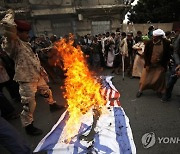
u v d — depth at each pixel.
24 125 3.72
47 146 3.28
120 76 7.77
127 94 5.58
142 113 4.35
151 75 5.06
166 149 3.12
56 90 6.30
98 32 19.16
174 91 5.52
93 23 18.97
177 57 4.22
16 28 3.28
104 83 6.60
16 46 3.41
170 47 4.84
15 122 4.38
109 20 18.94
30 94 3.56
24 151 2.67
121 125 3.79
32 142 3.54
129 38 7.70
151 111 4.41
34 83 3.64
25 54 3.48
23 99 3.56
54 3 18.16
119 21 18.98
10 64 5.26
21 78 3.45
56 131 3.72
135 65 7.21
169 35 8.23
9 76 5.35
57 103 5.14
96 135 3.48
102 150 3.08
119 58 8.29
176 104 4.67
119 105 4.73
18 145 2.62
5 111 4.45
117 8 18.39
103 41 9.52
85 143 3.27
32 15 18.14
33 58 3.64
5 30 3.19
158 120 3.99
